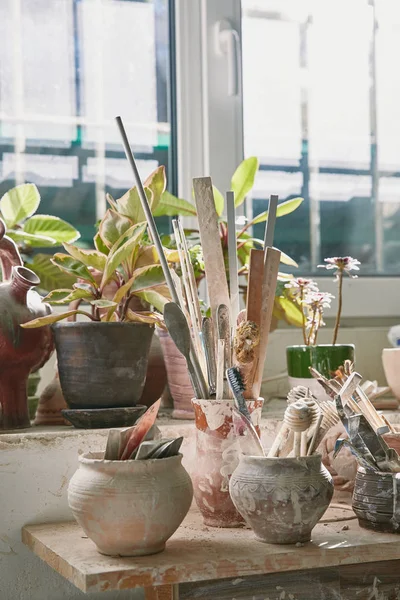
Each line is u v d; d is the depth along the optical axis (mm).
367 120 1646
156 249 1055
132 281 1093
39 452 1032
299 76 1603
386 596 957
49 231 1312
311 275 1575
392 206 1658
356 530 953
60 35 1465
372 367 1551
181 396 1184
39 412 1160
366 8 1651
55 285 1283
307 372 1214
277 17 1590
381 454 946
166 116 1528
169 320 961
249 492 876
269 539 887
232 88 1512
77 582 795
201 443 991
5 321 1035
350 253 1623
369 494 942
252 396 1013
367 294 1569
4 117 1423
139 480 836
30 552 1035
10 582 1026
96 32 1486
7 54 1431
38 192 1337
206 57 1509
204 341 1004
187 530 971
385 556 886
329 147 1618
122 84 1500
